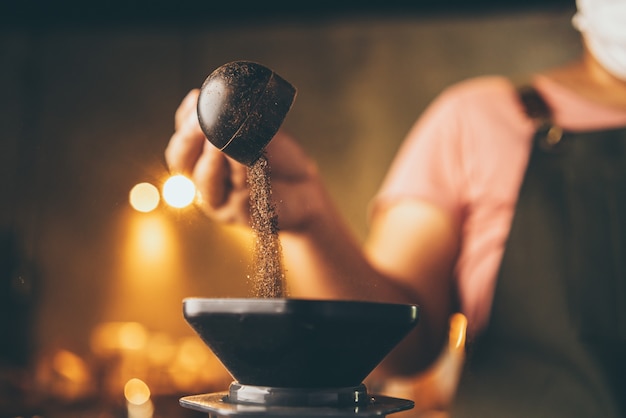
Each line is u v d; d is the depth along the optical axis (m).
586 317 1.24
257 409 0.42
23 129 2.61
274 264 0.51
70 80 2.63
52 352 2.34
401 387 1.66
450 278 1.25
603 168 1.28
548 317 1.26
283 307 0.42
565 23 2.47
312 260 0.70
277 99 0.47
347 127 2.57
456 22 2.54
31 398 1.89
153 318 2.49
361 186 2.55
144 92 2.63
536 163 1.31
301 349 0.43
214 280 2.43
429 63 2.55
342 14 2.55
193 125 0.53
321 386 0.44
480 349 1.26
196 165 0.54
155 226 2.41
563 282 1.26
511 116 1.36
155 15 2.44
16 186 2.57
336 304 0.42
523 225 1.29
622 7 1.31
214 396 0.47
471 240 1.29
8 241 2.54
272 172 0.64
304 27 2.61
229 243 0.57
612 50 1.32
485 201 1.31
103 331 2.46
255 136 0.47
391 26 2.58
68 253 2.54
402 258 1.19
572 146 1.31
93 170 2.58
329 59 2.60
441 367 1.68
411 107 2.55
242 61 0.48
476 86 1.44
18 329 2.52
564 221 1.28
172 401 1.84
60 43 2.64
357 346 0.43
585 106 1.34
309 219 0.67
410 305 0.46
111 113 2.62
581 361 1.23
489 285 1.27
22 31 2.63
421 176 1.32
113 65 2.64
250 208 0.54
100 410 1.88
